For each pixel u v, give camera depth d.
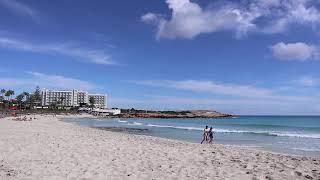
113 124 86.50
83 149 18.73
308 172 13.15
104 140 25.62
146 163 14.64
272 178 11.74
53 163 13.62
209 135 31.91
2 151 16.48
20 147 18.27
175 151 19.69
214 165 14.60
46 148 18.36
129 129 61.34
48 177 10.97
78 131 39.03
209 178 11.59
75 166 13.11
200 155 18.22
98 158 15.55
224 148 23.98
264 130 62.09
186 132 52.84
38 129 38.88
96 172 12.06
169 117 189.25
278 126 82.06
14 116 96.62
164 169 13.21
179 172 12.62
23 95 190.88
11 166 12.65
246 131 56.75
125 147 20.83
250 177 11.85
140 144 23.61
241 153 20.14
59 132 34.38
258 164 15.21
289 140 38.03
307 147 29.58
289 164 15.63
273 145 31.33
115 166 13.53
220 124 95.75
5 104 179.38
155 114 194.50
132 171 12.55
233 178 11.63
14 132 31.20
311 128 71.12
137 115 186.25
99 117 167.38
